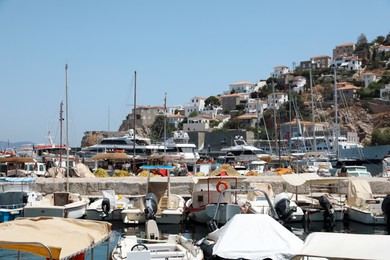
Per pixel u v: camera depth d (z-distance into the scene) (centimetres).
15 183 2930
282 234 1568
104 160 6362
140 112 16762
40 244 923
